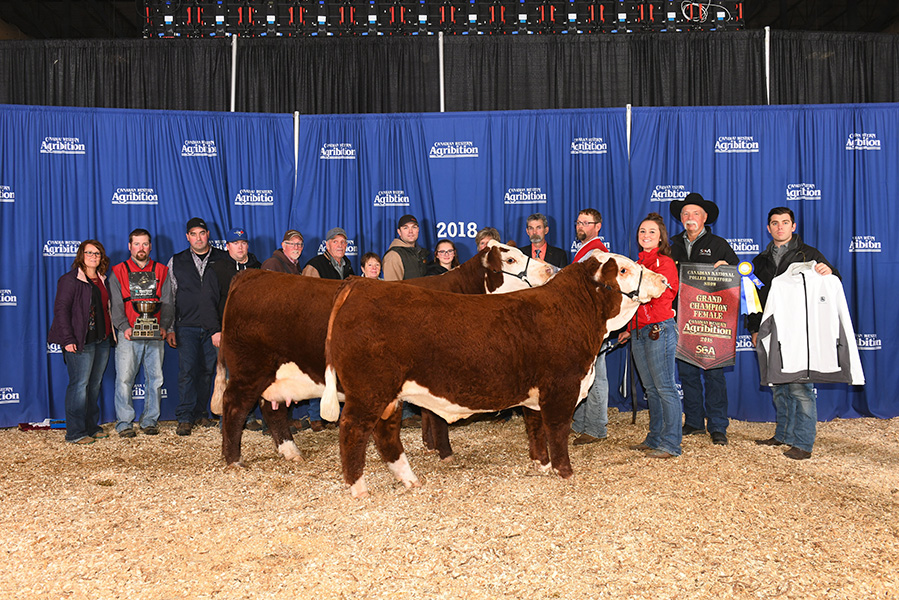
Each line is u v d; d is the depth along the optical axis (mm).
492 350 3994
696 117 6953
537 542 3480
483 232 6152
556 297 4324
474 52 7668
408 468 4422
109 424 6629
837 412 6797
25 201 6453
